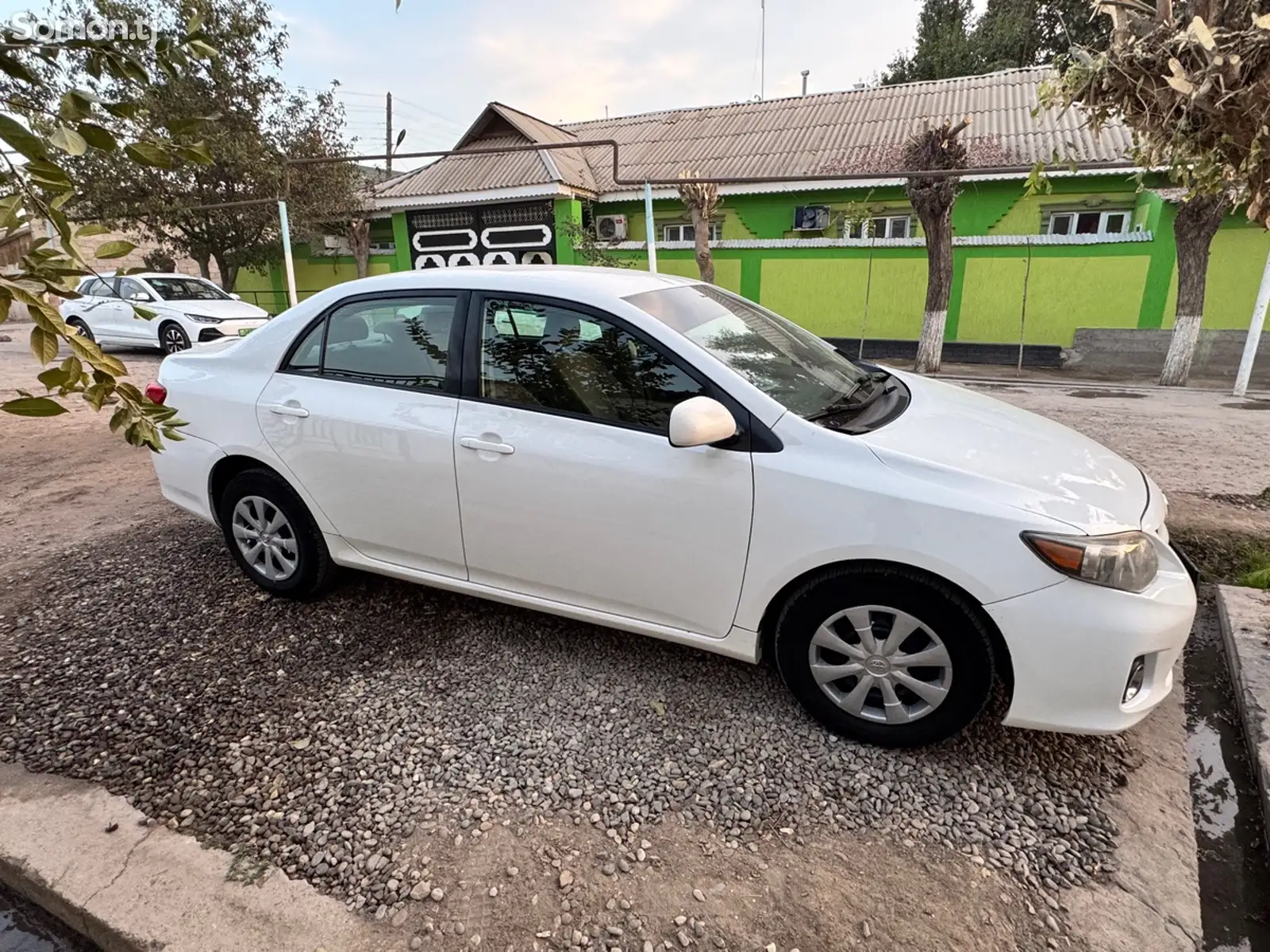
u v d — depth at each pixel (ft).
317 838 7.26
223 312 38.17
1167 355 35.83
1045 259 39.63
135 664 10.18
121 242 5.55
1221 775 8.21
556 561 9.42
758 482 8.05
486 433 9.40
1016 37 73.10
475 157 53.78
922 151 35.73
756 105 57.57
